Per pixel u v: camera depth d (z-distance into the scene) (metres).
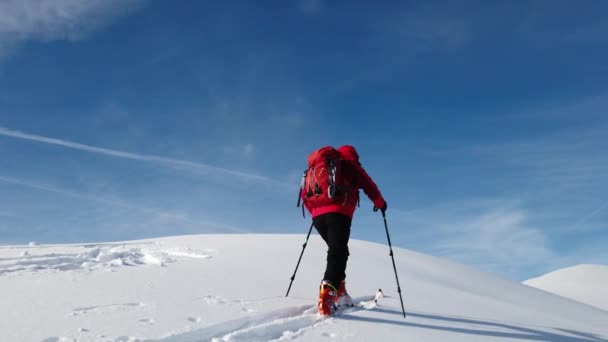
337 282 4.23
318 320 4.10
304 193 4.70
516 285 10.41
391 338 3.75
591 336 5.05
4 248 7.82
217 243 9.09
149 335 3.37
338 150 4.83
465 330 4.25
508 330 4.49
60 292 4.59
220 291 4.86
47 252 7.47
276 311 4.18
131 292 4.64
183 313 3.95
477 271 10.93
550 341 4.30
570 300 10.56
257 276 5.84
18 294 4.48
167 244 8.79
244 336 3.56
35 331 3.37
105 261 6.97
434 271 9.07
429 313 4.75
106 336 3.30
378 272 7.29
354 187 4.64
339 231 4.42
